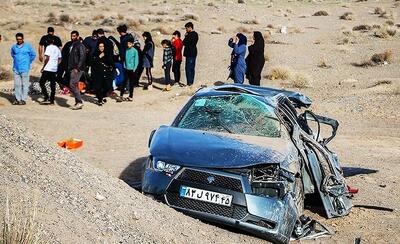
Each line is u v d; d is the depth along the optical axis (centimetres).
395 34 3644
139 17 4266
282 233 633
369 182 1021
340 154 1245
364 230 752
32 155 630
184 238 588
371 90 1986
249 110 772
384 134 1471
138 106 1661
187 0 6384
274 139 723
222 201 634
